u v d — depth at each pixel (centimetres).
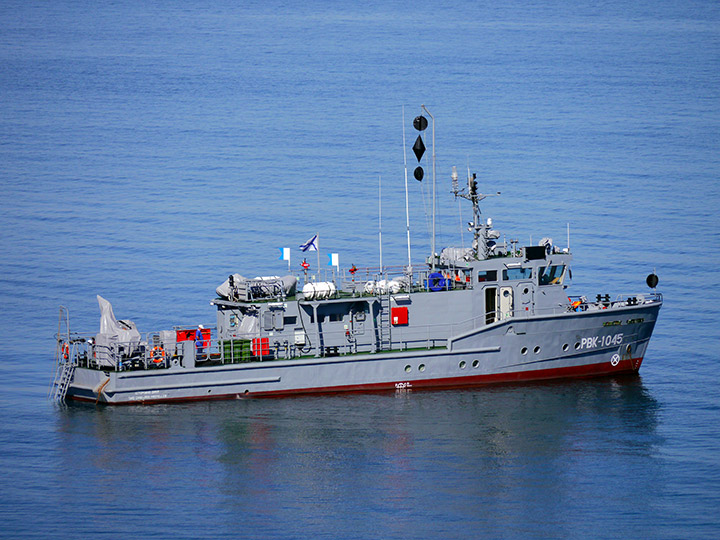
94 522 18275
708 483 19600
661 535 17888
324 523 18200
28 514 18500
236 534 17888
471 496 19125
